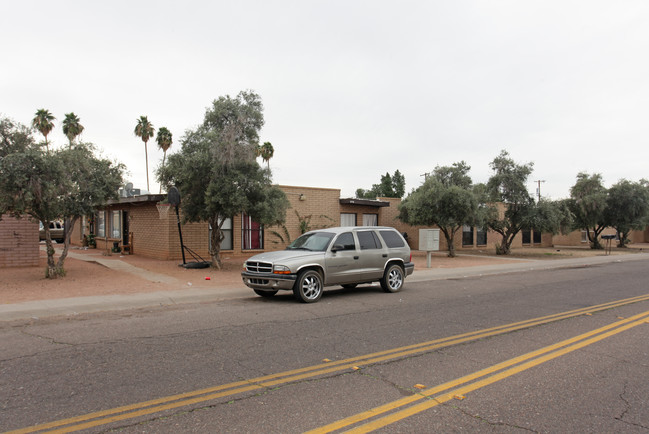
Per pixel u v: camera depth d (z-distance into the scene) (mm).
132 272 15180
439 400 4383
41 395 4422
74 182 12570
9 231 15719
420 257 25266
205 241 20453
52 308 9039
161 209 17266
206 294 10984
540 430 3756
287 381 4887
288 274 9914
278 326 7668
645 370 5371
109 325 7773
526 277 16391
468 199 22781
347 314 8781
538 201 26484
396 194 55125
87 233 28594
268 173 16078
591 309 9469
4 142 11938
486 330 7418
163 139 47750
